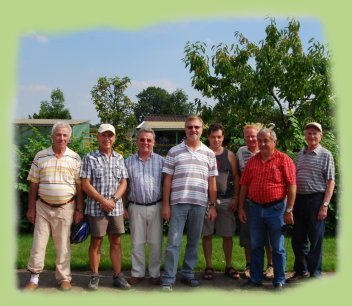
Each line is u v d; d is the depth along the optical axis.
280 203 5.42
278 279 5.46
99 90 20.45
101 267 6.35
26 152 8.63
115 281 5.59
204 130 10.23
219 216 6.01
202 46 12.39
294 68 11.66
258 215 5.49
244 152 6.00
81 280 5.84
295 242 5.91
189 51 12.40
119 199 5.48
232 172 6.02
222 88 12.28
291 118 9.41
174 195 5.49
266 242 5.67
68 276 5.51
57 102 42.34
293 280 5.84
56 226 5.44
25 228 8.51
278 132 11.22
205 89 12.28
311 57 11.57
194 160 5.51
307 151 5.83
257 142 5.65
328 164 5.64
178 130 27.69
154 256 5.68
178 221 5.48
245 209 5.95
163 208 5.55
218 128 5.99
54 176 5.39
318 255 5.72
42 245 5.44
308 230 5.79
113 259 5.56
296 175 5.84
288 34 12.25
